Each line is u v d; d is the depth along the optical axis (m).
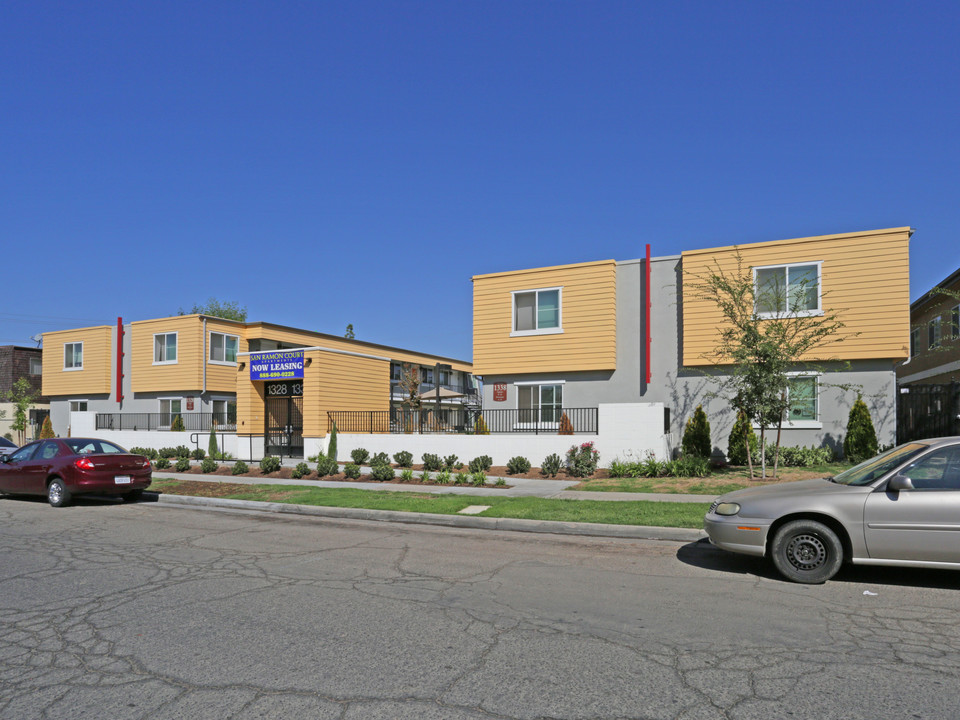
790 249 18.17
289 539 9.80
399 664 4.68
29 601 6.41
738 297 16.17
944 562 6.48
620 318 20.61
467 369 50.56
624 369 20.47
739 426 17.88
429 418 29.48
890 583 6.92
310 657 4.84
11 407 38.09
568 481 16.11
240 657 4.85
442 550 8.84
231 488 15.81
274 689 4.28
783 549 7.00
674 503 11.95
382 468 17.08
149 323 32.22
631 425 17.69
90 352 33.84
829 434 17.83
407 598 6.40
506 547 9.05
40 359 40.22
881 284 17.31
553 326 21.22
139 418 32.41
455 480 15.98
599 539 9.67
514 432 21.59
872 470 7.26
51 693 4.26
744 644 5.06
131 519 12.10
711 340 18.92
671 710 3.93
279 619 5.75
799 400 17.75
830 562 6.82
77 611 6.05
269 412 24.84
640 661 4.71
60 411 35.31
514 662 4.71
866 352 17.36
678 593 6.56
